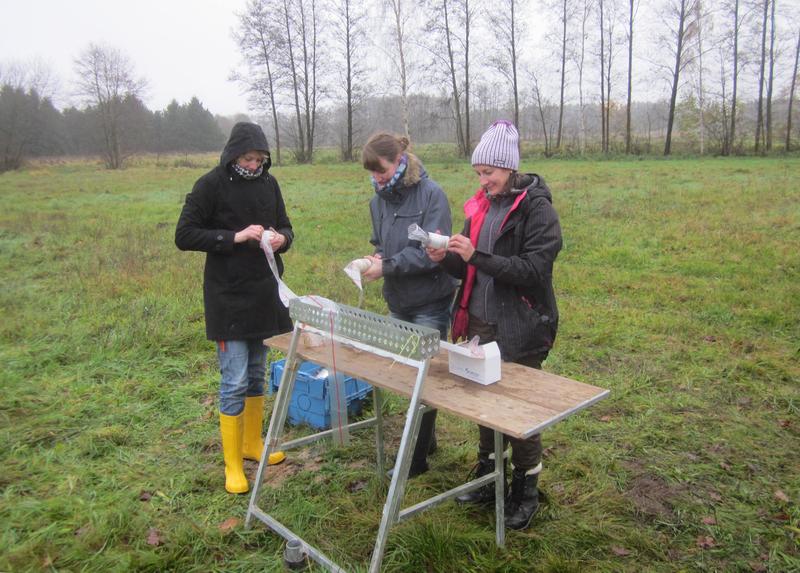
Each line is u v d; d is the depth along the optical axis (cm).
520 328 271
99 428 395
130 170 4050
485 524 290
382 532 227
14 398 432
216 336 316
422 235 244
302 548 262
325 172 3066
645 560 269
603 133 4300
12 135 4391
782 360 493
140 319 608
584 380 464
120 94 4666
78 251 1038
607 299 701
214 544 279
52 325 616
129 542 279
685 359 501
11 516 293
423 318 321
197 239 304
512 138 267
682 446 365
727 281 748
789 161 2844
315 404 388
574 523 291
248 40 4538
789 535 283
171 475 340
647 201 1393
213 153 7156
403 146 306
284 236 327
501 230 271
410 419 225
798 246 888
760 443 367
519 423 204
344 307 253
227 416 322
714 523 293
